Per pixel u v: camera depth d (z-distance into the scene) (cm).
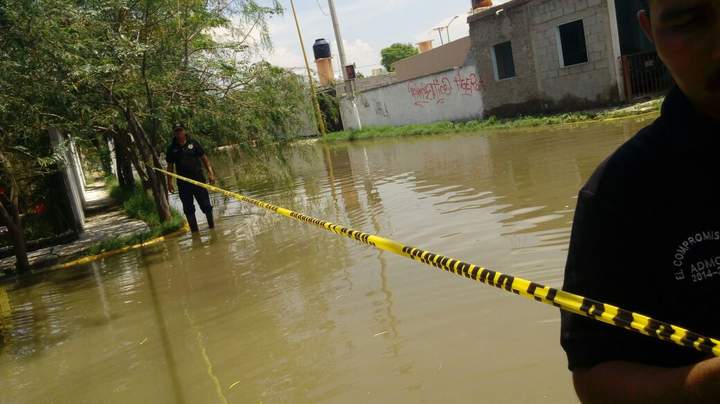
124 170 1786
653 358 115
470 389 355
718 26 99
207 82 1208
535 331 415
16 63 822
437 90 2577
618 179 114
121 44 951
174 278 752
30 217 1196
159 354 506
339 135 2977
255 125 1236
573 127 1568
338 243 770
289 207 1136
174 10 1055
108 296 727
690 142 108
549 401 329
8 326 670
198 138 1252
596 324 117
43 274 930
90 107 995
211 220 1062
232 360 465
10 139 941
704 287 110
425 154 1641
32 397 465
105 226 1327
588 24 1798
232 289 658
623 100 1756
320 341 466
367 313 505
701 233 109
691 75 103
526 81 2086
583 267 119
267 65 1241
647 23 117
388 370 398
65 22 920
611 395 112
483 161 1266
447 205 883
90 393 453
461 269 173
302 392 391
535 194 841
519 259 566
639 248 113
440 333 439
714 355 99
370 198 1080
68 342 580
